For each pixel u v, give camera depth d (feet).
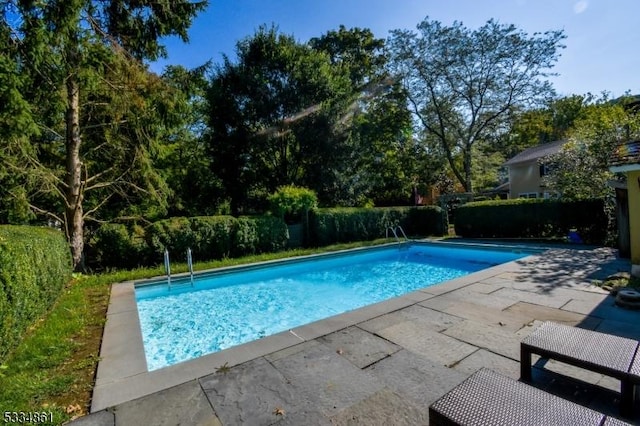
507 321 12.67
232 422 7.24
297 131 51.08
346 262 35.78
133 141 29.94
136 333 13.17
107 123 29.04
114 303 17.83
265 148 52.31
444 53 60.85
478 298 15.78
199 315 20.07
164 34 28.07
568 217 35.17
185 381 9.06
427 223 50.85
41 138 29.19
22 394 8.50
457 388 6.27
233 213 55.11
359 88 67.92
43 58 21.12
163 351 15.15
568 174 36.60
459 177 69.67
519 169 74.74
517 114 62.49
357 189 56.75
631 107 41.04
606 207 31.60
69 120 27.07
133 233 29.60
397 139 75.66
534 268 21.77
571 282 17.87
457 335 11.51
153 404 8.03
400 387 8.40
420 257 37.93
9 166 23.34
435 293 16.89
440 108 66.85
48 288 16.24
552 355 7.86
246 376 9.21
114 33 27.12
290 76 50.16
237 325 18.43
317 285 26.96
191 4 27.99
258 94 49.11
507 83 60.39
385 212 48.98
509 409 5.60
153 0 26.37
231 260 31.55
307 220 41.75
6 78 18.17
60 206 31.63
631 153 18.95
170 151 50.70
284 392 8.35
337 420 7.18
